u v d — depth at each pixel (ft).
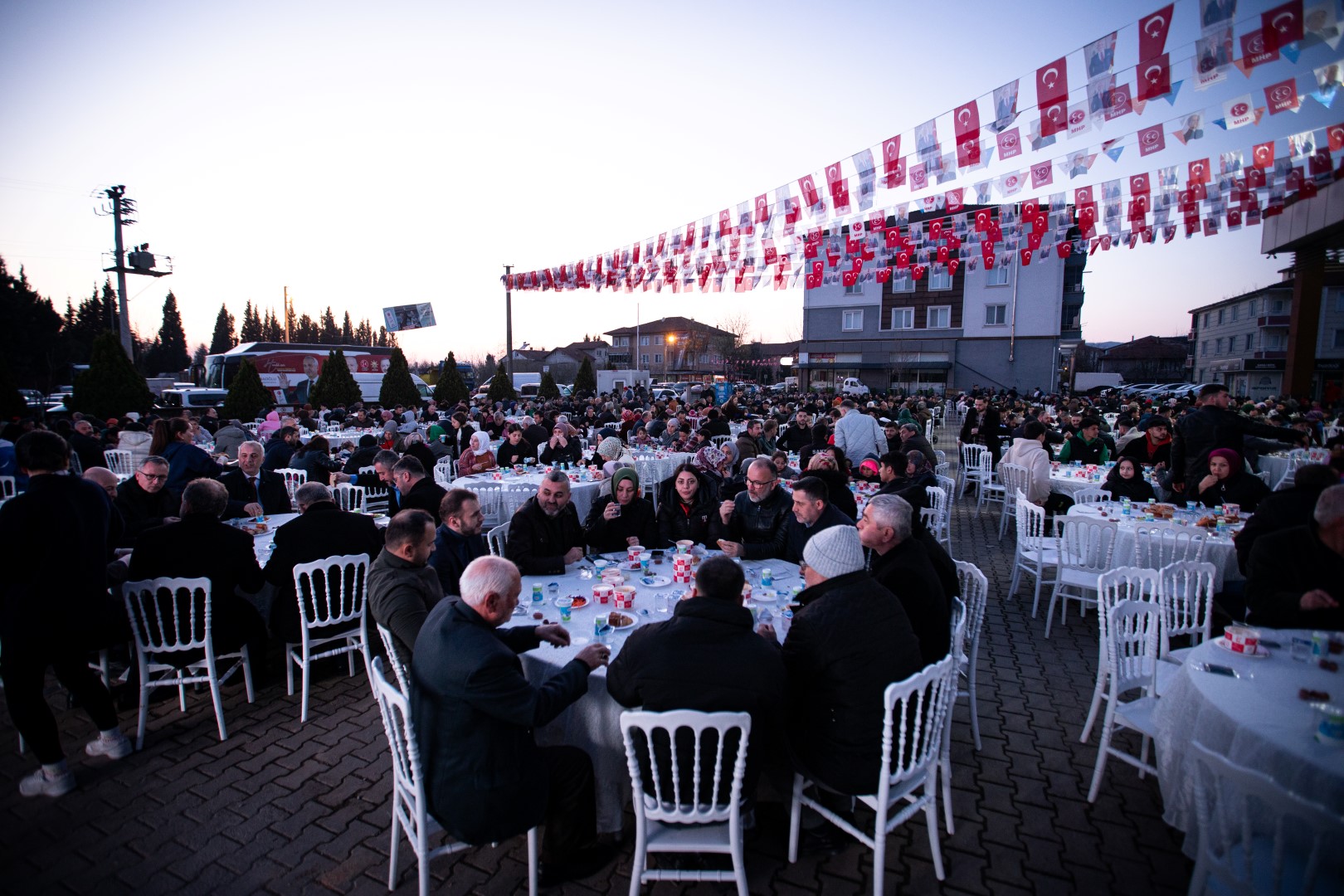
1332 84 12.26
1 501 25.36
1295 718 7.60
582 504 26.20
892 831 9.90
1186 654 11.77
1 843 9.54
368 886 8.77
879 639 8.37
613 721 9.14
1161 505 18.93
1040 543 18.79
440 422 44.50
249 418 55.83
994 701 13.88
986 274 104.99
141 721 11.98
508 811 7.86
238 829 9.87
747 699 7.70
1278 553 10.52
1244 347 121.08
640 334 233.76
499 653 7.82
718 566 8.11
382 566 10.35
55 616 10.59
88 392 47.37
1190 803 8.57
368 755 11.86
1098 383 156.87
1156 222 22.85
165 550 12.54
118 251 74.18
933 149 14.35
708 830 8.00
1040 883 8.82
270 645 16.76
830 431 36.86
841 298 115.96
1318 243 35.63
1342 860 5.66
